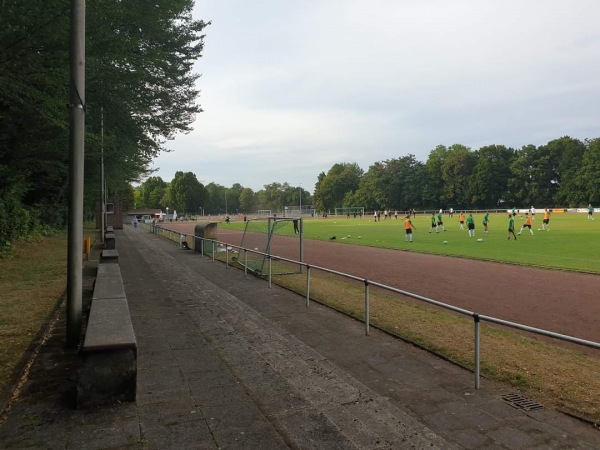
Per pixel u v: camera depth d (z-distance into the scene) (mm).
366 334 7301
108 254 12445
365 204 130750
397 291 6578
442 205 117750
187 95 23469
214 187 180000
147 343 6727
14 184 19516
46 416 4152
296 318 8438
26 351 6152
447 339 7121
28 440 3705
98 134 18500
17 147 16172
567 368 5859
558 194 97812
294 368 5660
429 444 3777
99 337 4500
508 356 6309
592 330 8117
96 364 4363
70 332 6141
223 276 13891
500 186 107812
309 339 7062
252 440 3781
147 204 157375
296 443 3752
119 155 26156
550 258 18172
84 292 10570
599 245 23016
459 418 4320
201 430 3949
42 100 10711
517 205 105688
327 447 3689
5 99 11312
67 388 4852
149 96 19438
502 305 10102
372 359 6121
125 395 4457
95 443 3668
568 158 98625
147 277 13562
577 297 10867
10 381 5039
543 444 3812
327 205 147875
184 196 141250
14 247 18188
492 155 109875
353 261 18562
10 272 13727
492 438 3920
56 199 32062
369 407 4512
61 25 8656
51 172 23672
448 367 5805
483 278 13797
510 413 4441
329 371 5559
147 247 25453
